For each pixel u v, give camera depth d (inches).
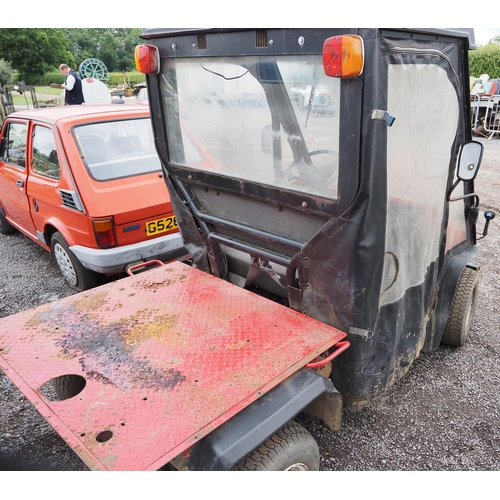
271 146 83.1
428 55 78.7
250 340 81.3
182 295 99.7
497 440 100.0
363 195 70.1
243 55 79.7
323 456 95.9
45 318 91.1
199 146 97.3
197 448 64.1
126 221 145.8
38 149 165.6
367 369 87.3
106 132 161.6
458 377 120.6
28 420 108.8
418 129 81.9
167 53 94.2
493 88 518.6
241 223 97.7
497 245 217.3
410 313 97.6
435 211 97.5
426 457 95.6
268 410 68.1
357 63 62.3
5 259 202.5
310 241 80.7
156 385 70.6
